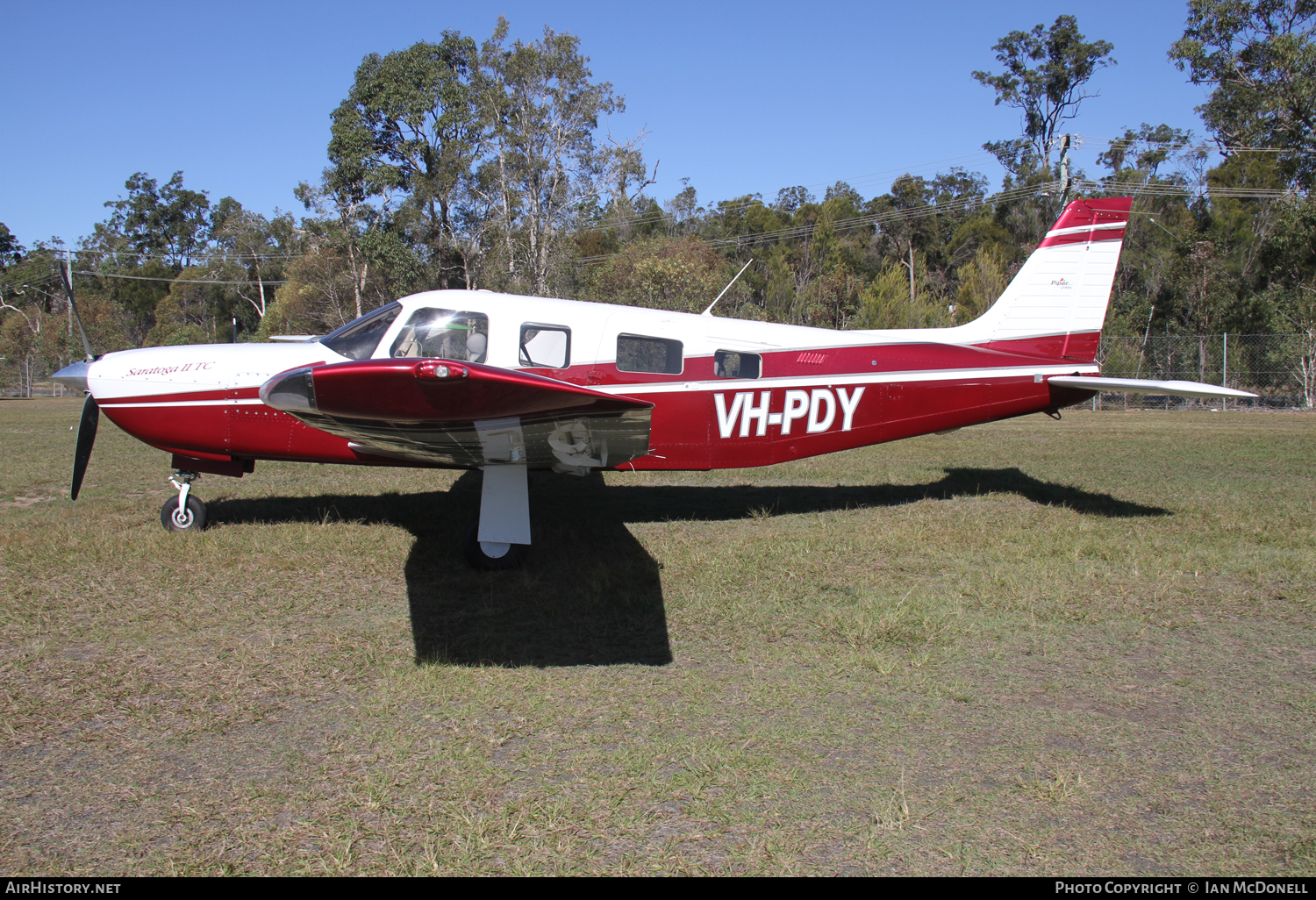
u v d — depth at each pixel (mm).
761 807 2668
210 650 4078
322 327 42875
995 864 2377
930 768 2930
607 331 6473
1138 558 5676
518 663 3938
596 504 8070
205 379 6398
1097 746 3104
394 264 35031
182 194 82812
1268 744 3115
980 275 27625
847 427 7027
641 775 2865
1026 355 7340
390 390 3863
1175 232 34656
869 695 3572
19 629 4344
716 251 46781
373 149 36094
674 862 2379
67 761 2965
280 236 59594
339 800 2701
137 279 66812
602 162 34031
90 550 5887
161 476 9992
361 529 6648
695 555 5863
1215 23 26938
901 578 5336
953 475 9734
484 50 33594
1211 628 4410
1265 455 11477
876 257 46750
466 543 5582
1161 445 12914
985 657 4012
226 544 6109
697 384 6652
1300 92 24812
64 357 49781
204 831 2527
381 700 3498
